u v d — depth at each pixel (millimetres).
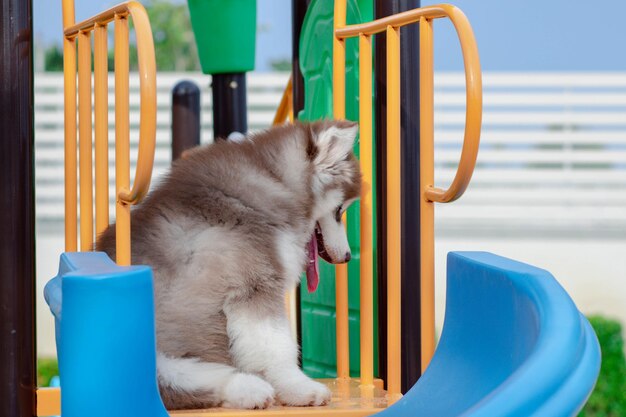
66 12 4117
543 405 1859
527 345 2232
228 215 3617
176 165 3900
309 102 5156
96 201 3842
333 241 4070
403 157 3770
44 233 14984
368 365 3885
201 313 3500
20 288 3139
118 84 3277
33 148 3219
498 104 16781
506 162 16812
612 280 15344
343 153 3982
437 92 16047
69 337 2107
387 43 3709
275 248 3631
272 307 3570
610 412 11781
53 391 3506
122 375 2105
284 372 3449
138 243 3566
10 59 3152
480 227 16578
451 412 2598
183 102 7094
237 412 3184
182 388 3316
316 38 5008
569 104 16703
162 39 21859
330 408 3293
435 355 2961
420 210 3617
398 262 3660
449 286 2961
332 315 4668
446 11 3293
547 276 2365
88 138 3984
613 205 16594
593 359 2018
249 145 3977
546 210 16609
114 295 2102
